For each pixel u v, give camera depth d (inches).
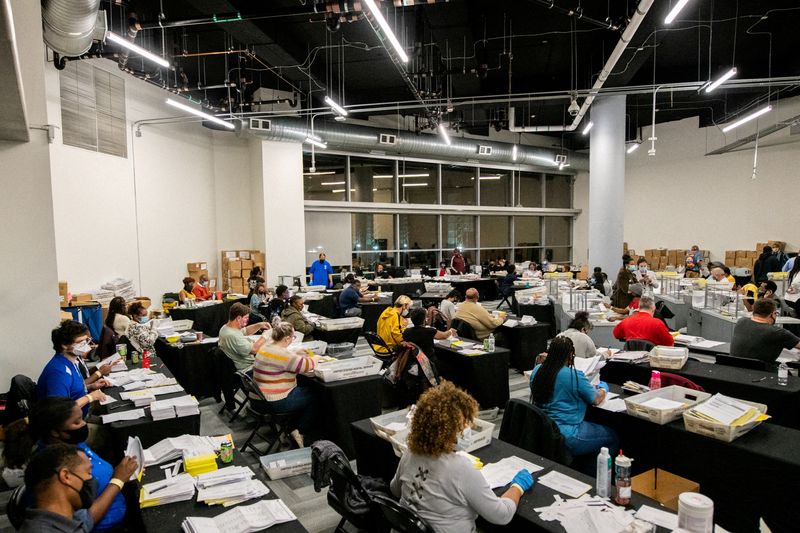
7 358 154.9
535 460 91.9
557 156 569.9
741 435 97.8
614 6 289.7
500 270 527.8
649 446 111.3
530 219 650.2
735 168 501.0
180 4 276.7
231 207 446.3
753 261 469.4
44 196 157.5
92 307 268.7
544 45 350.3
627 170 607.5
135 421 116.4
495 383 187.3
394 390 188.9
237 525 72.2
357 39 327.3
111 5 228.4
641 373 151.2
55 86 278.7
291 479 137.1
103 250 317.1
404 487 75.1
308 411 153.0
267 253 436.8
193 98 401.1
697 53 378.0
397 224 540.7
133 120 346.6
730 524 95.5
